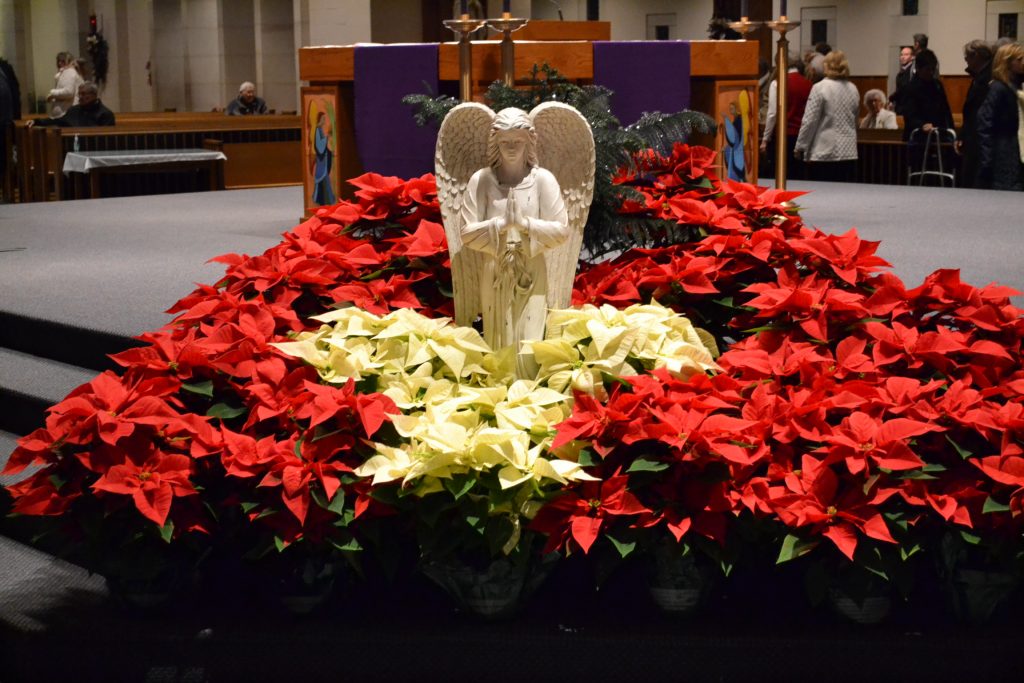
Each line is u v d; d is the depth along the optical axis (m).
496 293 3.39
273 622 3.02
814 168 10.52
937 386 3.00
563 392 3.21
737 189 4.26
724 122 6.84
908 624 2.96
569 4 16.27
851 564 2.88
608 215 4.13
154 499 2.82
